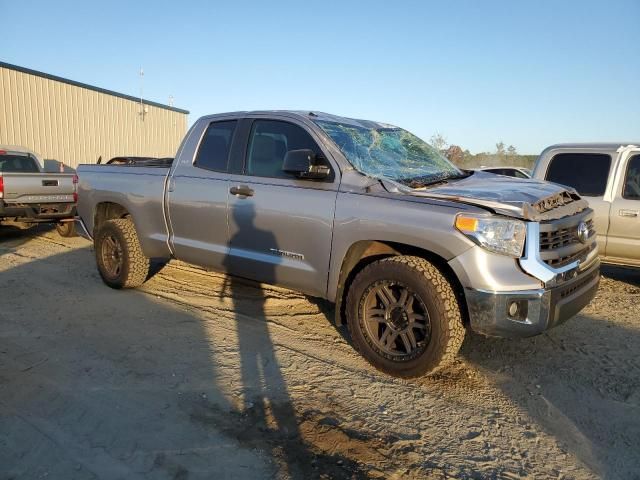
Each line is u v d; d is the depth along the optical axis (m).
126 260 5.75
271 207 4.39
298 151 4.02
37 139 17.53
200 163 5.15
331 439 2.99
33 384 3.58
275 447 2.89
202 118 5.32
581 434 3.10
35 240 9.65
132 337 4.49
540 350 4.38
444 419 3.25
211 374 3.79
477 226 3.37
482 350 4.37
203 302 5.54
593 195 6.47
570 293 3.66
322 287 4.18
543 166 6.95
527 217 3.40
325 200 4.07
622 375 3.92
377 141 4.73
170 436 2.97
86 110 19.59
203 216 4.97
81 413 3.21
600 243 6.43
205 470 2.66
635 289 6.50
